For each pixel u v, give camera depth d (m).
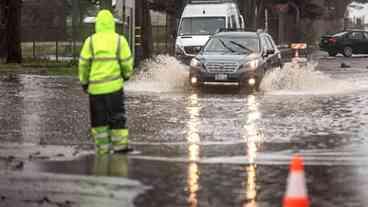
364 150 25.58
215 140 27.88
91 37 24.48
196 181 20.16
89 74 24.50
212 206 17.42
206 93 48.25
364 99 43.66
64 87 50.97
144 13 83.19
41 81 56.00
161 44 121.56
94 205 17.36
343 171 21.72
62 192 18.70
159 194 18.56
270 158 23.86
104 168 21.86
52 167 22.00
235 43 52.22
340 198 18.27
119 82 24.45
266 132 30.00
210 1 71.94
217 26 69.50
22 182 19.86
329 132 30.06
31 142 27.14
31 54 105.56
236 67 48.84
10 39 78.56
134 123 32.59
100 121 24.31
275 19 147.12
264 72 50.69
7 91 47.47
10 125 31.72
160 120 33.62
